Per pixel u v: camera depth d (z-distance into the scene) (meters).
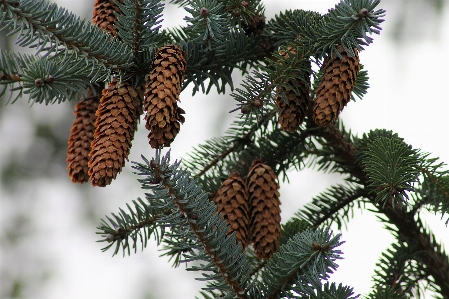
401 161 1.32
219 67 1.38
